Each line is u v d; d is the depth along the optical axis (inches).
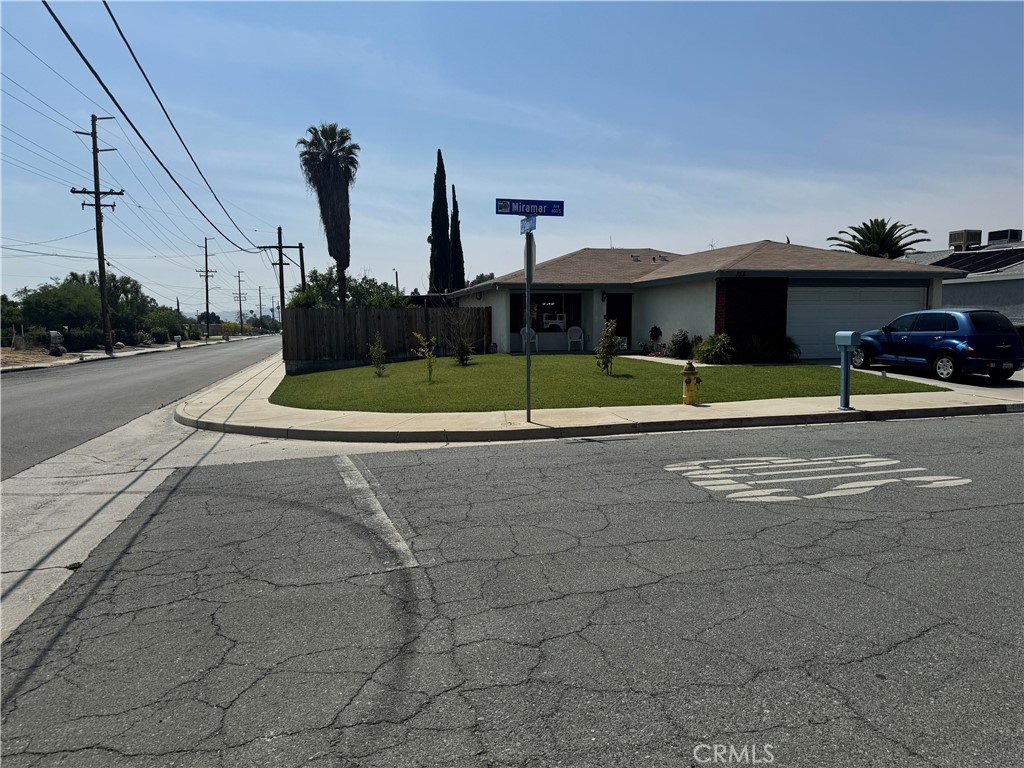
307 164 1488.7
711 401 477.1
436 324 943.0
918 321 619.8
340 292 1530.5
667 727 109.0
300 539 207.0
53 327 1870.1
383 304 1337.4
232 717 114.3
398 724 111.2
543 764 100.3
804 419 417.7
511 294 970.1
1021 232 1427.2
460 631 144.2
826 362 742.5
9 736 110.7
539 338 995.9
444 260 1686.8
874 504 233.0
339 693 121.0
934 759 100.0
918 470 283.1
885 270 751.7
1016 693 116.9
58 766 102.6
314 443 378.6
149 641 142.9
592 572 175.9
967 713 111.3
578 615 150.8
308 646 139.0
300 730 110.0
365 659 133.1
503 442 367.2
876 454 316.8
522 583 169.5
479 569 179.5
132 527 224.4
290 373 861.8
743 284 748.6
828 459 307.4
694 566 178.5
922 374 636.1
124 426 461.1
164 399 634.2
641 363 743.7
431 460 321.1
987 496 241.6
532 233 405.7
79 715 116.2
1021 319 955.3
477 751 103.7
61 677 129.0
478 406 468.4
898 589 161.8
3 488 284.0
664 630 142.7
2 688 125.6
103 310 1589.6
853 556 184.1
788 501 238.5
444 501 246.5
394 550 195.2
